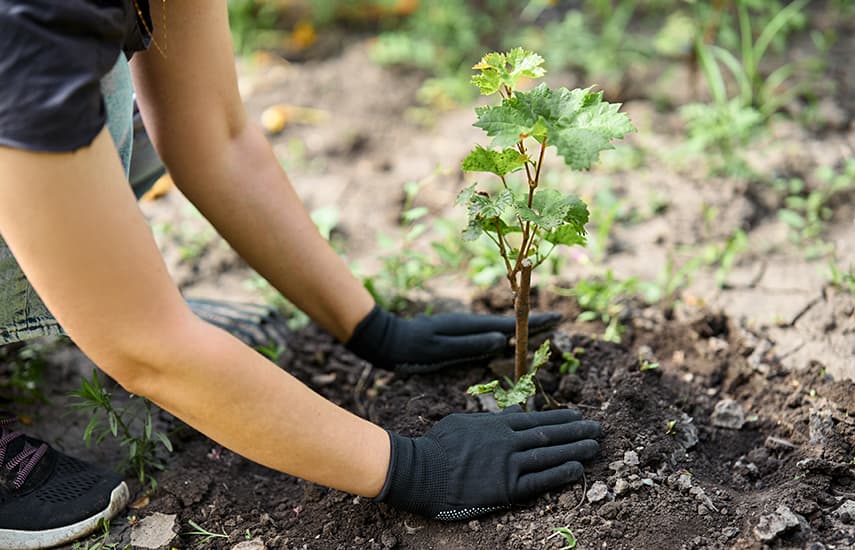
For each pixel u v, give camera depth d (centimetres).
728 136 167
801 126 174
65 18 89
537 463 115
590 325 140
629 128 103
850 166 161
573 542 111
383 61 199
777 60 191
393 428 127
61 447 130
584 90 106
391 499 112
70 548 117
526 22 209
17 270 108
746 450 126
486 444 115
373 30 212
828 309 140
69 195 92
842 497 116
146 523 119
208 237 161
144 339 97
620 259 153
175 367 99
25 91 89
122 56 105
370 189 170
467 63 195
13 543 116
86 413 134
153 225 163
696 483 118
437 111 187
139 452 124
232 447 105
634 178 167
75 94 90
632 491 116
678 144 172
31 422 133
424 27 203
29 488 117
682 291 146
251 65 199
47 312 114
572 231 114
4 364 140
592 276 149
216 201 123
